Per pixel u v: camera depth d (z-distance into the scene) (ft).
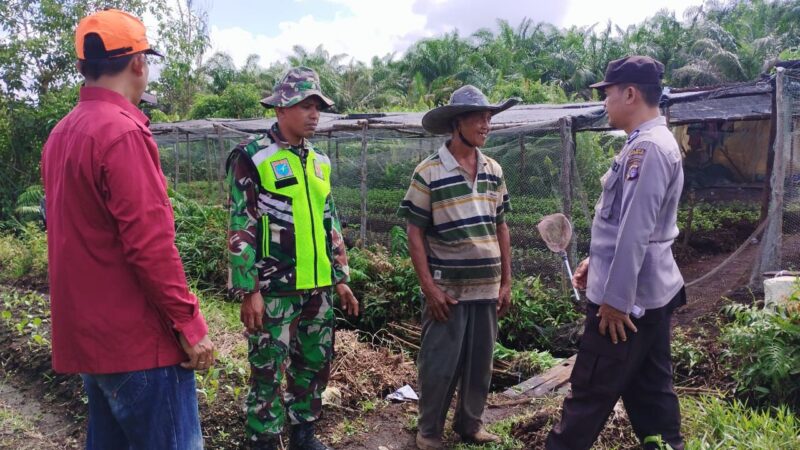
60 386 13.75
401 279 20.98
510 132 21.01
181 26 47.83
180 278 6.80
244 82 86.89
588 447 9.20
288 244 9.55
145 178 6.59
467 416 11.14
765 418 10.82
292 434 10.64
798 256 19.06
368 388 13.47
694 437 10.30
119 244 6.73
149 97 10.99
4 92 40.34
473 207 10.48
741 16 83.30
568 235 13.46
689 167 47.85
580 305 19.76
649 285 8.71
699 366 14.35
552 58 88.12
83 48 6.79
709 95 25.64
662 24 82.02
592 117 20.17
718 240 30.91
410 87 87.45
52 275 6.89
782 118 18.63
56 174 6.81
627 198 8.38
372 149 33.91
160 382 6.98
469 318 10.70
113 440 7.59
